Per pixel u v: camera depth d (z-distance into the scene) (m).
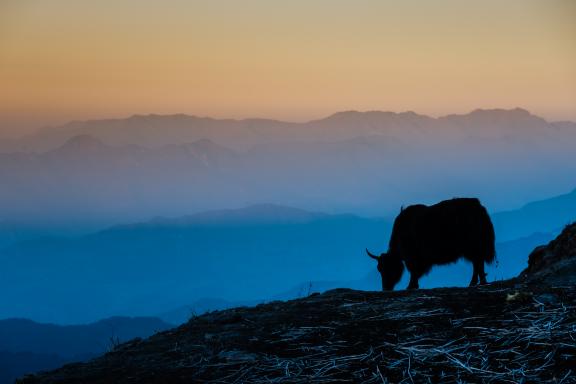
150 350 34.28
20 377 33.62
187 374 29.22
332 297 40.56
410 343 28.84
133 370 31.05
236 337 33.66
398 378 25.75
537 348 26.12
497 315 30.62
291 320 35.44
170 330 39.34
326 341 30.83
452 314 31.81
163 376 29.38
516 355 25.94
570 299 30.73
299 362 28.72
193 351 32.44
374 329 31.44
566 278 34.38
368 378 26.12
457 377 25.06
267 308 40.19
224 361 30.11
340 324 33.06
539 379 23.81
